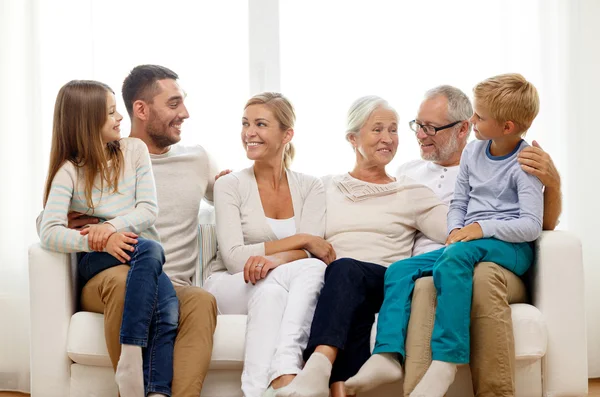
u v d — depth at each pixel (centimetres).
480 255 248
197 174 306
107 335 243
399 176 313
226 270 299
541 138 336
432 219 293
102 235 250
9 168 323
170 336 245
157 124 300
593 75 335
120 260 249
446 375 233
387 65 340
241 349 254
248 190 296
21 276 324
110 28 330
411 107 339
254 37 339
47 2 323
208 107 338
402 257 294
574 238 255
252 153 294
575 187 334
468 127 307
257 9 339
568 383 251
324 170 340
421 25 339
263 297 256
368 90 341
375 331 253
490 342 238
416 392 230
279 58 341
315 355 236
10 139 323
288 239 286
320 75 341
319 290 258
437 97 304
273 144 294
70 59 325
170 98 300
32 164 322
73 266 263
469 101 307
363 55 341
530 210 254
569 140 334
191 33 336
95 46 329
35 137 322
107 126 265
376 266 268
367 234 294
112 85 330
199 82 337
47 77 324
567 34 333
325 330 241
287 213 298
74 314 256
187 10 336
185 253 299
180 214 299
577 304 253
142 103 300
